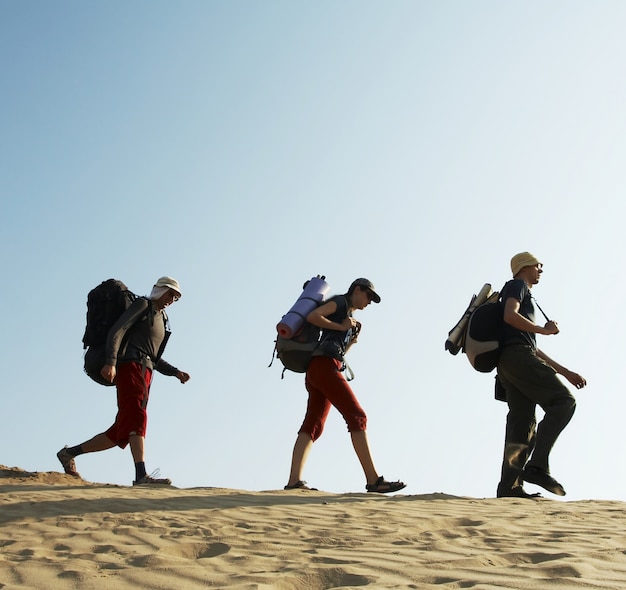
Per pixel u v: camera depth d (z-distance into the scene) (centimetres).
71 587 424
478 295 838
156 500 681
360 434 809
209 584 427
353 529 571
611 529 573
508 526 585
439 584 412
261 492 773
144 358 880
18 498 681
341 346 838
